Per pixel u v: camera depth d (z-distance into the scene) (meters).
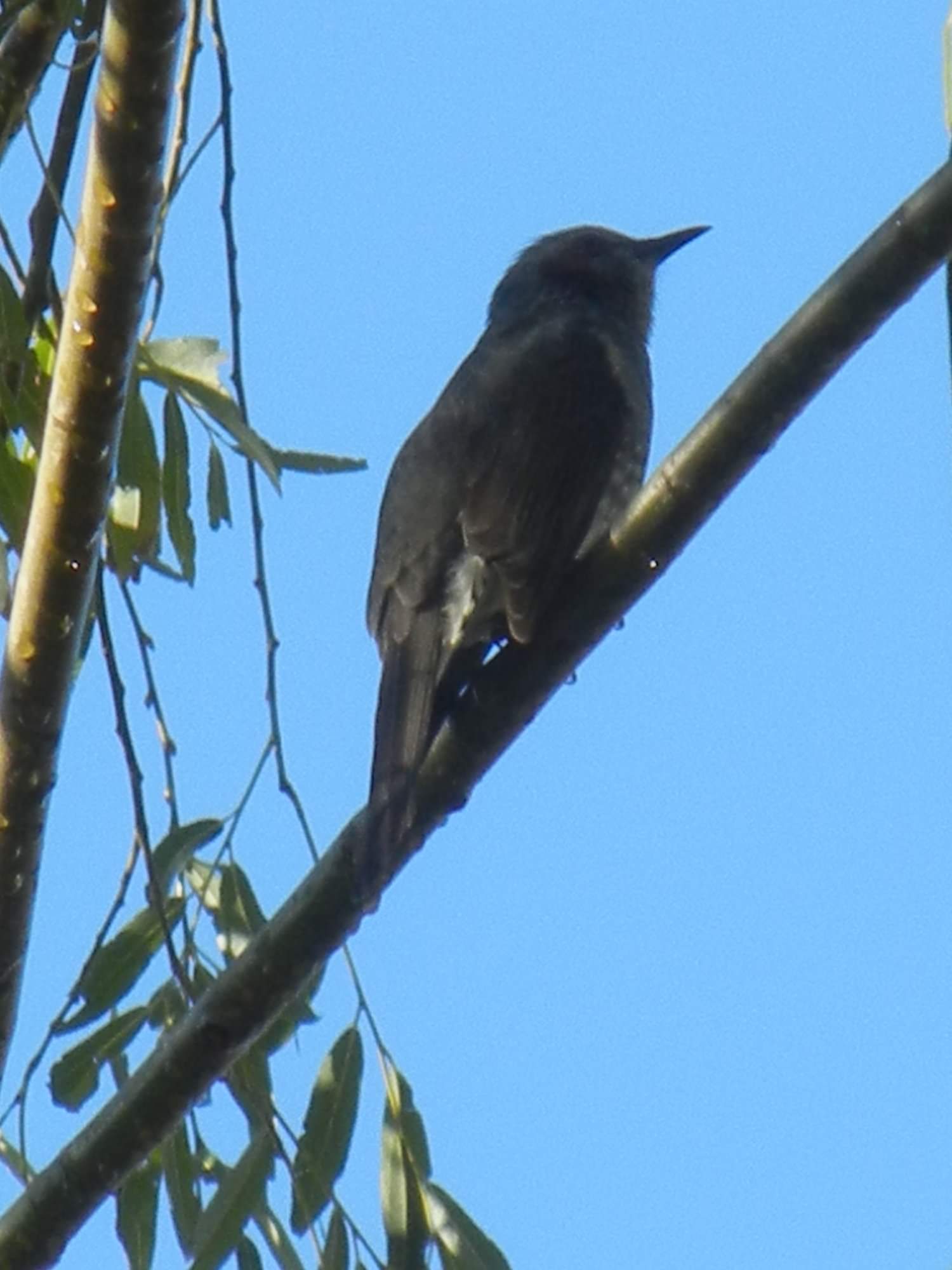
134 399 8.03
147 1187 8.30
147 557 8.13
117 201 6.00
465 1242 7.87
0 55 7.64
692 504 7.12
